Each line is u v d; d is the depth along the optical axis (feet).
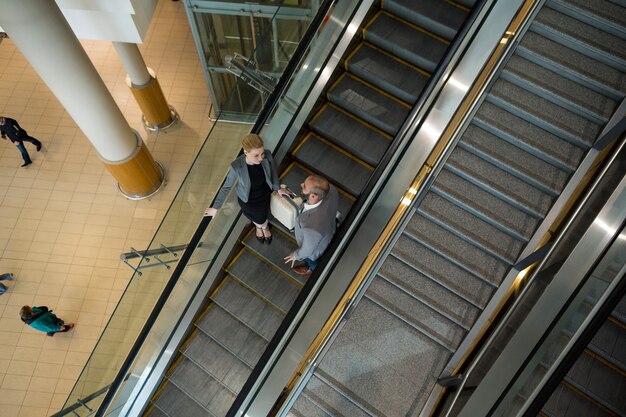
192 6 32.65
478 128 22.80
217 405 24.39
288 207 19.85
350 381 21.36
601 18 21.85
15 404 29.71
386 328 22.15
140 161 33.35
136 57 33.50
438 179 22.88
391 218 21.26
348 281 22.06
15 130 35.22
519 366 16.46
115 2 26.68
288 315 19.43
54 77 25.52
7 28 22.75
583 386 17.89
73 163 37.22
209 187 23.62
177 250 25.12
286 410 20.94
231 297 24.04
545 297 16.43
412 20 23.94
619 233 15.42
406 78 23.63
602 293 14.65
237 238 23.20
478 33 22.97
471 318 21.93
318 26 22.03
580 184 20.49
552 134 22.12
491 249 22.07
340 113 24.07
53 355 30.99
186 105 40.06
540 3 21.59
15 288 32.71
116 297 32.73
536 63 22.52
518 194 22.09
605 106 21.65
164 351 24.36
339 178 23.27
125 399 24.45
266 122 21.98
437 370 21.50
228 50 36.22
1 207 35.37
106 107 28.60
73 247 34.14
